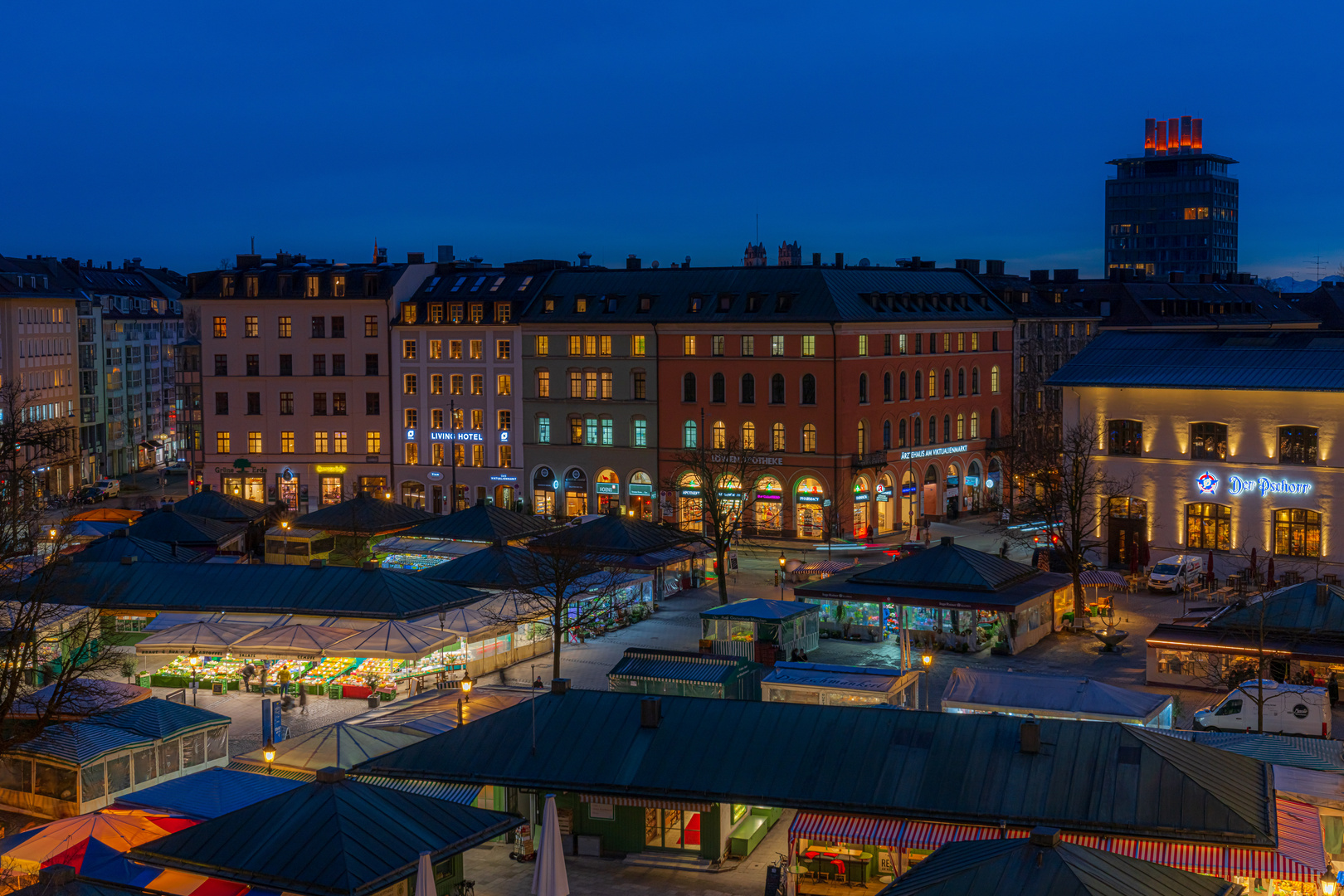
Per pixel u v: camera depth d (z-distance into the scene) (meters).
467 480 133.00
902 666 69.62
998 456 131.25
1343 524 88.75
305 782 45.94
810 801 43.59
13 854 41.72
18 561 81.12
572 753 47.34
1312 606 66.31
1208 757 44.19
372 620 74.25
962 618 76.56
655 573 88.94
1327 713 57.50
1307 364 91.06
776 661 73.12
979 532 117.00
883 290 120.56
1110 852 35.34
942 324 123.94
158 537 99.38
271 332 136.62
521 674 72.00
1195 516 94.31
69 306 162.38
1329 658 62.88
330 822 39.78
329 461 136.50
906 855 43.69
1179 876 35.03
